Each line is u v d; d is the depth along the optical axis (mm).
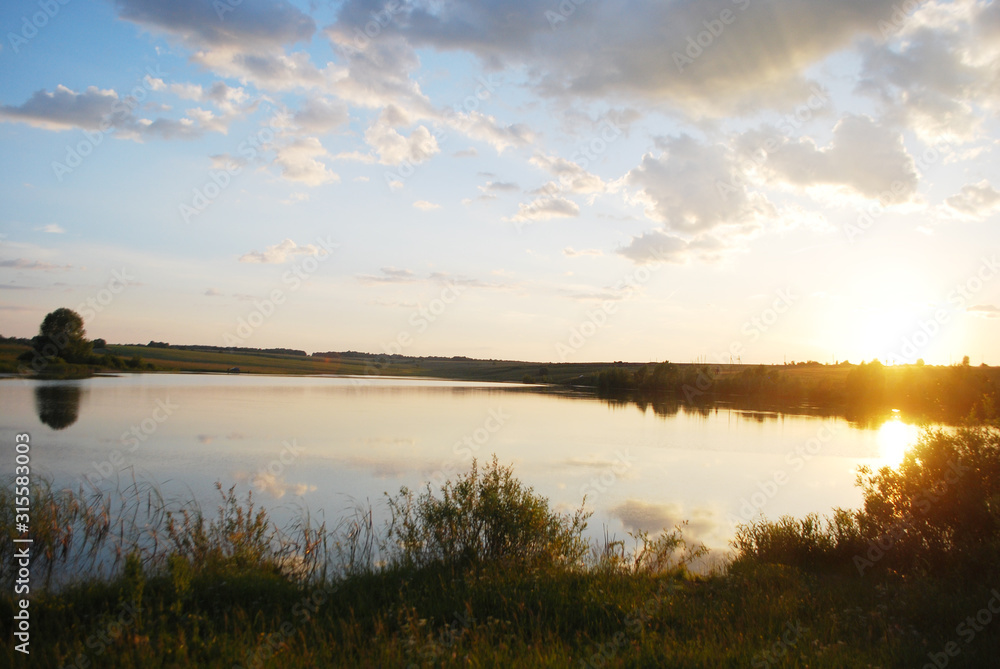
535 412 48219
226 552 10188
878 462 25609
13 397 43500
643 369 91625
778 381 75125
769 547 11148
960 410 30031
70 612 7332
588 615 7590
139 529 12930
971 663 5918
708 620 7219
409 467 21469
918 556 9422
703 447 29594
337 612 7633
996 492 9109
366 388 77125
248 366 122375
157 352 130500
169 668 5820
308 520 12672
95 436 26922
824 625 6980
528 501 10688
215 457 22672
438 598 8109
